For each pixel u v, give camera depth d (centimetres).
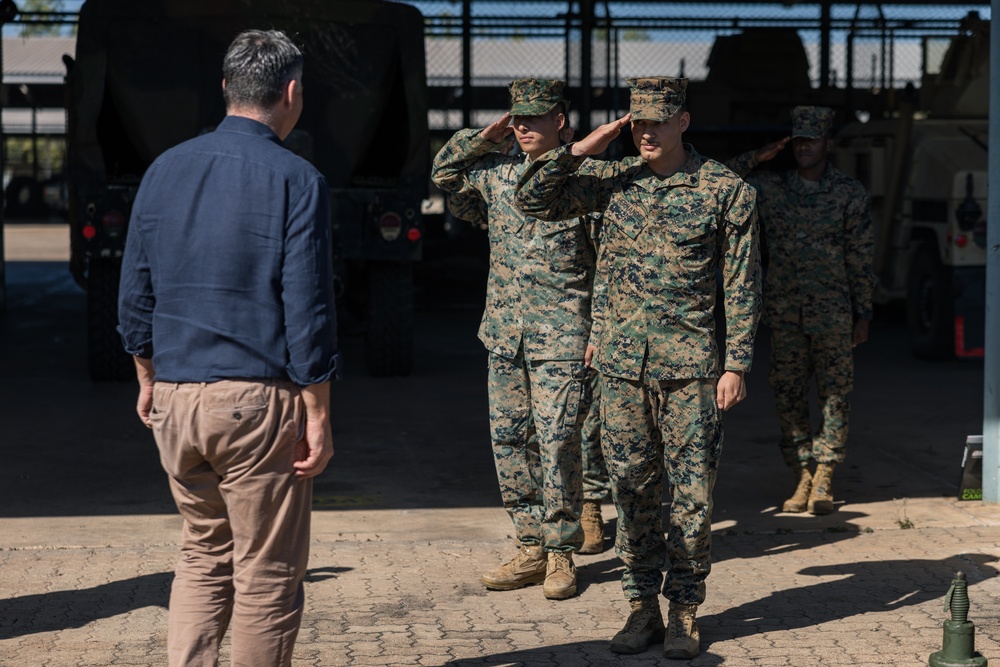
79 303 1504
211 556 304
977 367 994
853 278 545
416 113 883
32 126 3491
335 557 477
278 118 299
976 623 400
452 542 500
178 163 291
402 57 895
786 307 545
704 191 361
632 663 366
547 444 420
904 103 1070
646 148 361
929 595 430
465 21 1598
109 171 904
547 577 431
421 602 424
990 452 562
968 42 1143
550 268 416
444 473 630
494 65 2302
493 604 423
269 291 287
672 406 369
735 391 363
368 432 733
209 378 284
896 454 675
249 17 868
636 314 368
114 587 437
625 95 1639
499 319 427
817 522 533
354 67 891
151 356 305
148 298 297
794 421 554
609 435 377
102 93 846
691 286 364
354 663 364
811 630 395
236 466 287
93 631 392
